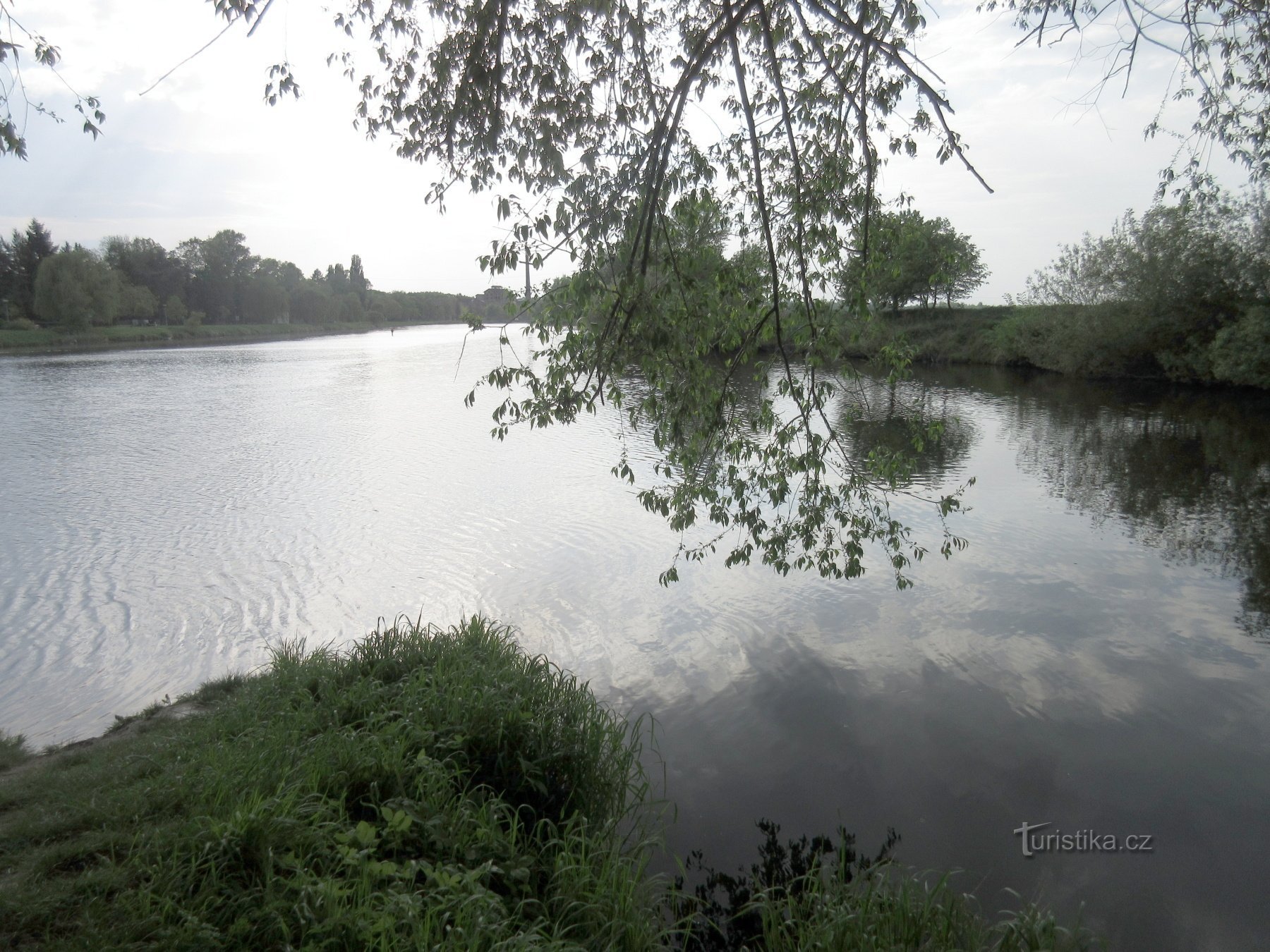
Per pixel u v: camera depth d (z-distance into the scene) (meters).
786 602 11.92
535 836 5.72
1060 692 9.16
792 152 5.96
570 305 6.44
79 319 86.00
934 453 22.66
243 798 4.85
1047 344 42.03
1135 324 36.59
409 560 13.95
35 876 4.24
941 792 7.32
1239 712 8.70
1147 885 6.13
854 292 6.88
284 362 64.06
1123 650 10.23
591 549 14.52
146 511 17.47
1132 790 7.35
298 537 15.38
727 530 15.41
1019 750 8.01
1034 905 5.25
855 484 7.98
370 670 7.65
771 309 6.71
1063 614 11.44
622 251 6.39
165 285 107.81
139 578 13.09
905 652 10.21
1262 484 18.98
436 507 17.53
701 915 5.71
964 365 48.78
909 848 6.55
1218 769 7.67
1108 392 35.34
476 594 12.30
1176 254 34.94
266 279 119.12
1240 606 11.67
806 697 9.07
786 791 7.32
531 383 6.61
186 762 5.68
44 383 47.25
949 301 54.97
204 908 3.99
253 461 22.91
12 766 6.77
